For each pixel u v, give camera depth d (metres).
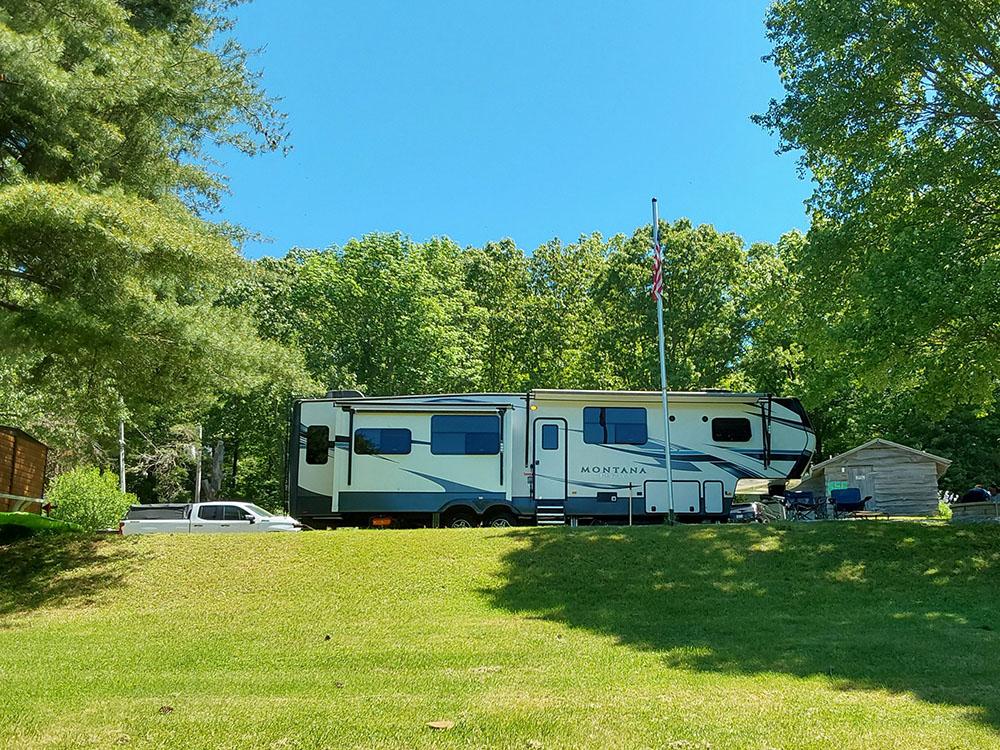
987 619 10.24
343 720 5.77
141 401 12.88
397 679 7.37
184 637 9.74
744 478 19.94
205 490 42.72
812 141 16.45
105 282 11.43
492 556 13.79
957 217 15.23
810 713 5.85
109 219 10.41
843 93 15.91
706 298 33.75
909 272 13.67
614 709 6.04
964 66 15.94
